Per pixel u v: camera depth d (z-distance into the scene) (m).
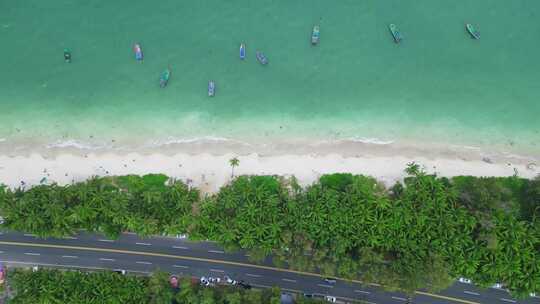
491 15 79.31
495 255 64.12
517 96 76.75
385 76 78.00
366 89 77.69
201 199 73.31
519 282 64.25
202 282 71.81
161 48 79.38
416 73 78.00
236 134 76.69
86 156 76.00
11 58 79.75
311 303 67.06
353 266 64.12
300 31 79.31
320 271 71.38
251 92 77.94
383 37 79.12
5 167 75.69
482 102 76.75
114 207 67.75
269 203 68.06
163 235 72.94
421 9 79.62
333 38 79.06
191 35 79.62
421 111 76.75
